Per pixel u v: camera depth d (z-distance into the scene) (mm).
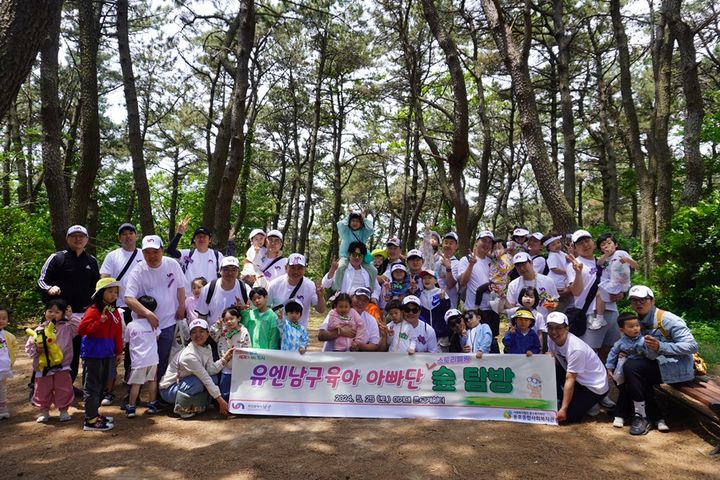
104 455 4715
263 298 6359
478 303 7363
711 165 15750
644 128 22156
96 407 5418
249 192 29406
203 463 4527
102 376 5566
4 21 3738
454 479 4215
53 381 5672
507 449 4867
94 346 5418
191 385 5809
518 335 6227
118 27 11883
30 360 8570
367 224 7715
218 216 11516
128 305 5980
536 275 6762
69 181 22188
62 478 4242
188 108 24453
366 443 5020
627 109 13344
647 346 5242
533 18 17375
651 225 12789
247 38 11508
